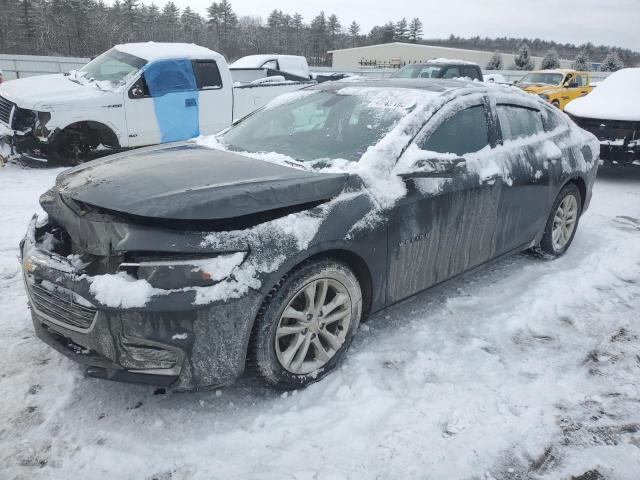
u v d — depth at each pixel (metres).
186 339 2.25
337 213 2.66
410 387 2.75
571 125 4.73
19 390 2.64
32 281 2.52
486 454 2.31
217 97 8.80
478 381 2.82
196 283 2.23
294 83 9.99
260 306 2.41
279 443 2.35
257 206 2.41
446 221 3.23
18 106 7.31
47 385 2.70
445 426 2.47
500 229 3.73
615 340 3.30
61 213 2.63
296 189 2.57
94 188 2.57
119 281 2.24
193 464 2.22
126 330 2.23
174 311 2.21
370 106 3.49
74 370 2.82
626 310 3.71
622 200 6.98
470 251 3.52
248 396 2.66
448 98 3.45
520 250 4.15
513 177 3.71
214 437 2.37
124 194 2.45
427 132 3.21
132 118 7.95
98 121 7.62
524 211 3.92
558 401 2.68
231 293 2.27
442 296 3.82
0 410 2.50
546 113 4.40
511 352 3.12
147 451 2.28
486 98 3.74
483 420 2.52
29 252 2.55
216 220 2.31
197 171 2.79
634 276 4.31
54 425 2.42
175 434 2.39
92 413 2.51
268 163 3.04
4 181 6.80
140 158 3.14
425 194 3.06
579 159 4.51
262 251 2.37
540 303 3.68
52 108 7.23
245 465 2.22
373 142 3.12
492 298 3.80
